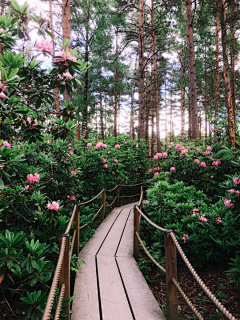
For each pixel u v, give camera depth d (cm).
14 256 256
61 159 546
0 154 263
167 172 801
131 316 282
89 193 767
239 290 376
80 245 491
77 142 869
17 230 347
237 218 411
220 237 442
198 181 719
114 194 964
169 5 1329
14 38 309
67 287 270
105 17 1246
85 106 1298
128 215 760
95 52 1298
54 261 370
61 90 323
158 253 479
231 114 935
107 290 337
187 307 355
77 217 445
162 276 442
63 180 548
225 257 444
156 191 613
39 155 470
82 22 1245
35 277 262
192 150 794
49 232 358
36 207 331
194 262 459
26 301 236
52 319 255
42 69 327
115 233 585
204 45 1764
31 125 343
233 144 862
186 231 478
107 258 446
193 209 498
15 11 296
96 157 769
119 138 1145
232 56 1623
